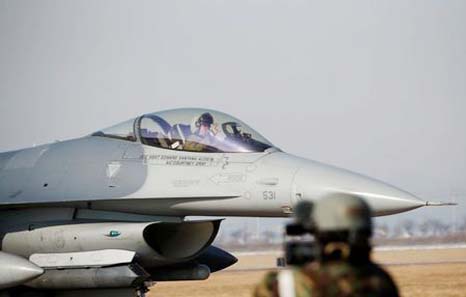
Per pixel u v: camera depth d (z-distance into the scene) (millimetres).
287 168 50281
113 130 56156
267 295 16094
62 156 56031
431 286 104625
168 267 54344
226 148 52406
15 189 55250
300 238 17156
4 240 53469
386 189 48875
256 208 50219
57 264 50906
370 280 15391
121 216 53375
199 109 54969
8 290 52688
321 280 15484
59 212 54125
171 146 53438
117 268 49781
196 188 51031
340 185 48781
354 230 15586
